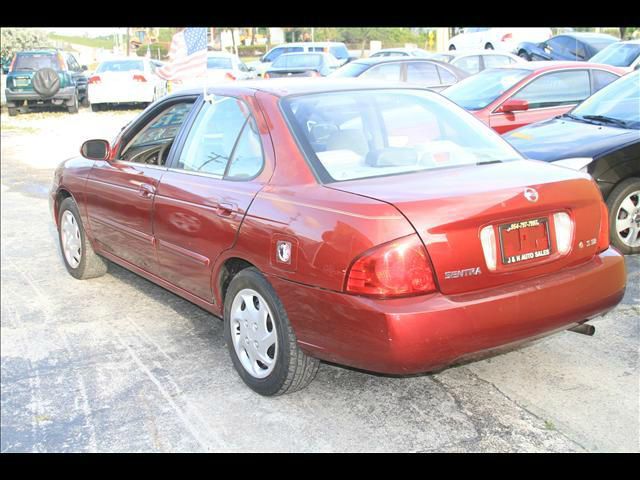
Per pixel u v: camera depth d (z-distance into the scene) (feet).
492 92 29.22
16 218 28.55
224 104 14.33
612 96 22.70
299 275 11.26
